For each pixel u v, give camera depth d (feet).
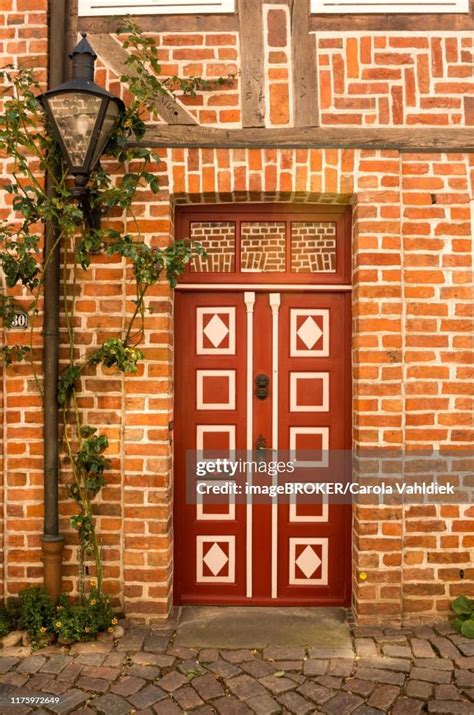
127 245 11.79
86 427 13.00
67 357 13.24
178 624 13.10
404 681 10.93
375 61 13.17
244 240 14.17
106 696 10.55
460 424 13.08
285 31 13.25
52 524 12.85
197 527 14.26
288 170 13.07
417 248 13.10
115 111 11.78
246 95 13.15
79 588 13.15
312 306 14.16
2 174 13.14
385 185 13.05
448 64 13.17
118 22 13.29
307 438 14.21
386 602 13.01
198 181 13.09
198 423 14.20
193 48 13.24
